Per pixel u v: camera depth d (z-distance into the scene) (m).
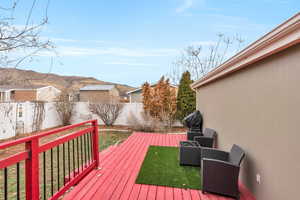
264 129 2.34
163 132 8.80
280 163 2.01
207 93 5.59
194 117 6.29
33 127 8.82
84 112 11.20
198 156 3.67
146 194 2.58
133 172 3.32
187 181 3.01
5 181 1.49
